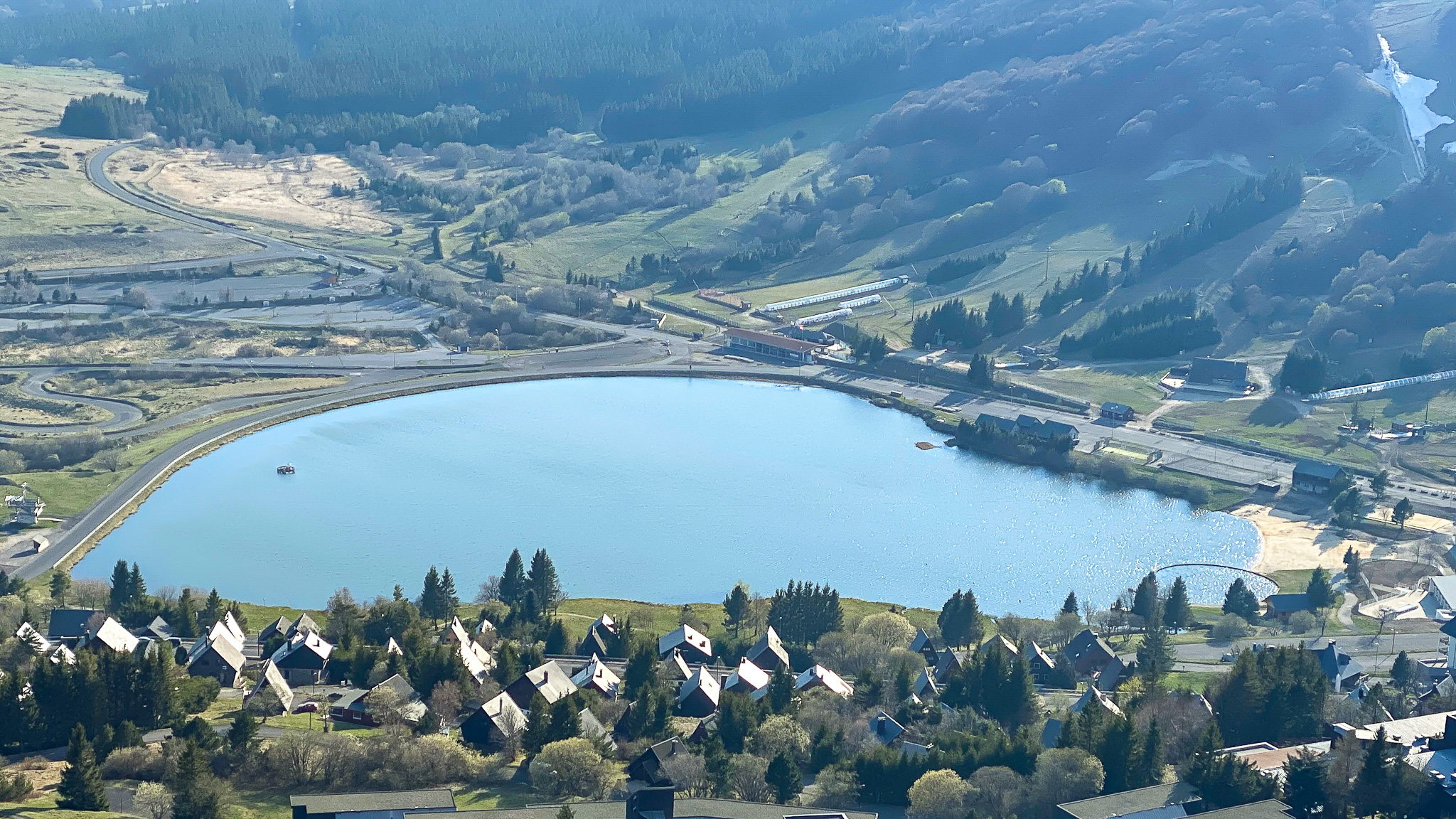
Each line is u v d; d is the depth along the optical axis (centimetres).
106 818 15488
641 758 17875
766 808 16062
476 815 15362
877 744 18588
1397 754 16462
